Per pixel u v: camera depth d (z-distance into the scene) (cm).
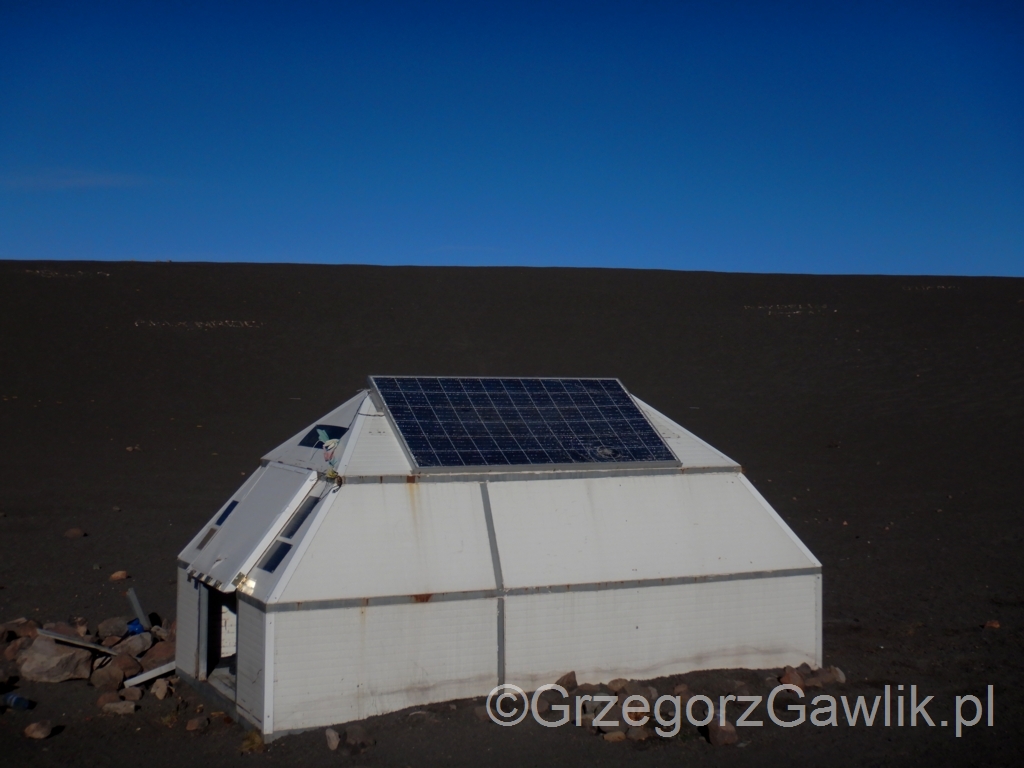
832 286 5066
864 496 2022
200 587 804
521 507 788
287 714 669
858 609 1165
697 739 687
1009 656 948
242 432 2628
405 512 750
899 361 3619
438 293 4806
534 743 668
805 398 3216
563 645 748
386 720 688
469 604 721
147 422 2697
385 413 841
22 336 3566
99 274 4641
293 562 692
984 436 2622
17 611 1094
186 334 3822
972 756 676
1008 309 4362
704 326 4319
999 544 1563
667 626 780
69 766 646
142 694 802
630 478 842
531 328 4269
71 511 1730
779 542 845
